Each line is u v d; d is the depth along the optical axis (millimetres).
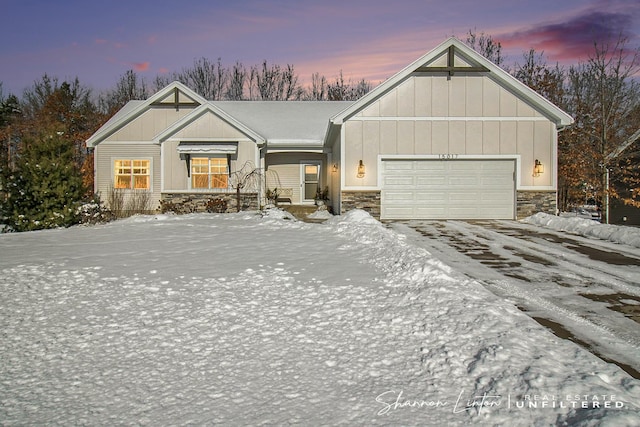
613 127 21266
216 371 3965
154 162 21969
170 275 7156
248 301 5855
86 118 39781
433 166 17125
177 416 3254
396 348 4402
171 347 4473
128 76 53125
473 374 3793
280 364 4094
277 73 53781
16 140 35812
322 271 7383
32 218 14586
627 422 2873
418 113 17078
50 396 3557
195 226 13422
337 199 19203
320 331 4863
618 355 4605
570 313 5949
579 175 22734
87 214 15797
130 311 5516
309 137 22188
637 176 20406
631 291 7020
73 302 5875
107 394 3580
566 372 3709
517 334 4484
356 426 3117
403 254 7898
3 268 7727
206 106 20047
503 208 17125
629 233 11555
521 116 17016
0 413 3305
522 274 8156
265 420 3193
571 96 29203
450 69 16812
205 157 20188
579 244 11414
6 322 5195
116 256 8742
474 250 10570
